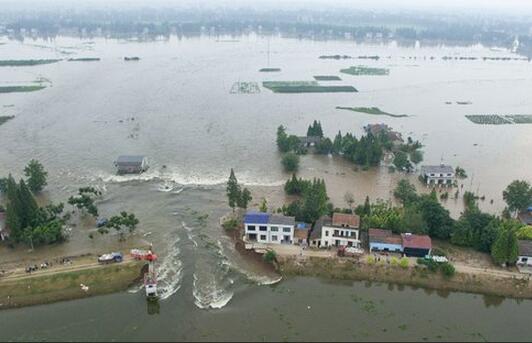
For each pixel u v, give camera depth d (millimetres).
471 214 133500
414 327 102375
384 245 124750
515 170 190750
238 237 133375
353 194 164500
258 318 103750
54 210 140375
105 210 149250
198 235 135500
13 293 109188
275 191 165500
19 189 131875
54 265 119250
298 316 104875
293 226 128375
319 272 119750
